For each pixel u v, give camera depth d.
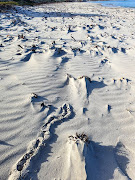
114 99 2.98
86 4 31.28
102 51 5.44
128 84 3.48
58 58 4.47
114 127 2.35
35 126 2.21
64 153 1.86
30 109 2.48
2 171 1.63
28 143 1.95
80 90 3.10
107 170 1.74
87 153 1.78
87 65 4.28
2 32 7.42
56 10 18.50
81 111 2.58
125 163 1.87
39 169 1.69
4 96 2.68
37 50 4.90
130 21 12.09
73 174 1.61
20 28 8.45
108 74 3.93
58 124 2.31
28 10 15.63
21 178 1.58
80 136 2.04
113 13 17.16
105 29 9.06
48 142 2.01
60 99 2.84
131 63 4.62
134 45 6.35
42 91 2.96
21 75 3.42
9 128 2.12
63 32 8.01
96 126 2.34
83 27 8.75
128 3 33.56
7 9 14.05
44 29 8.50
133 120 2.50
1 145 1.89
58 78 3.45
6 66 3.75
